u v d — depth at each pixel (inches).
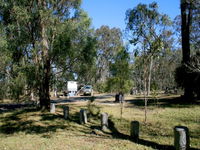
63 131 366.3
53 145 281.0
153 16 432.1
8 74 482.3
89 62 529.3
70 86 1354.6
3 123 462.3
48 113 513.0
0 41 434.9
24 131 390.6
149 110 547.2
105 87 480.4
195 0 640.4
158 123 392.8
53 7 509.4
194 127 356.8
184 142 237.3
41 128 398.9
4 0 462.0
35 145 288.0
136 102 731.4
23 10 460.4
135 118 442.9
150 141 288.7
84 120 421.4
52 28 486.9
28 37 490.0
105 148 258.8
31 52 483.5
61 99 1040.2
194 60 666.2
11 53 463.5
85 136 325.7
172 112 502.9
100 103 721.0
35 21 491.8
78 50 516.7
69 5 522.6
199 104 618.5
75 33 503.8
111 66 465.4
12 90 471.5
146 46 433.4
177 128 243.1
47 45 511.5
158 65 1109.1
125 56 447.8
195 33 903.1
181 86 746.8
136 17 434.9
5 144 303.3
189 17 722.8
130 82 467.5
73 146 271.9
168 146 265.1
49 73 529.0
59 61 522.3
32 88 515.5
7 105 817.5
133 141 289.6
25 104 840.3
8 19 486.3
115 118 445.1
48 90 549.3
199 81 690.8
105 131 352.2
